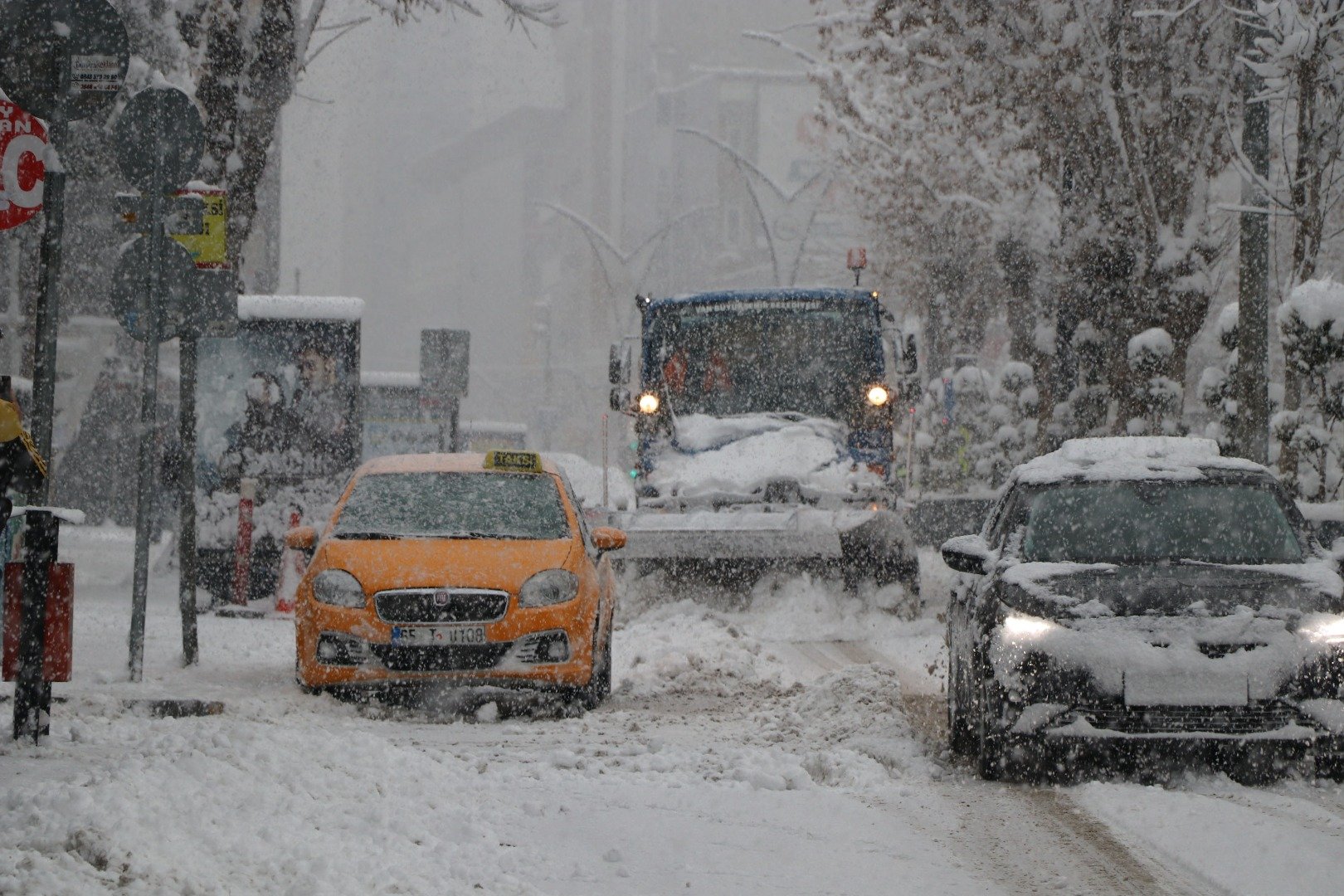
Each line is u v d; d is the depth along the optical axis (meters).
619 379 69.25
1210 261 80.31
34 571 29.41
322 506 65.19
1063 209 78.94
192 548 46.78
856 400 68.25
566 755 31.23
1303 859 23.62
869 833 25.77
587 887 22.30
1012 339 109.62
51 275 43.09
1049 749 29.62
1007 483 37.44
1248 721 29.52
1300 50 59.47
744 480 65.88
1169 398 72.44
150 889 18.78
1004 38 80.56
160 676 44.12
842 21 94.50
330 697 39.12
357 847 22.27
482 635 38.50
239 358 65.50
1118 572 31.58
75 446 123.75
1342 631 29.91
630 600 60.66
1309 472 61.81
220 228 45.44
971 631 32.47
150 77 95.19
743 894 22.23
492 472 44.50
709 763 31.41
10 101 41.06
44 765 27.17
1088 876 23.31
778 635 56.84
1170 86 76.62
